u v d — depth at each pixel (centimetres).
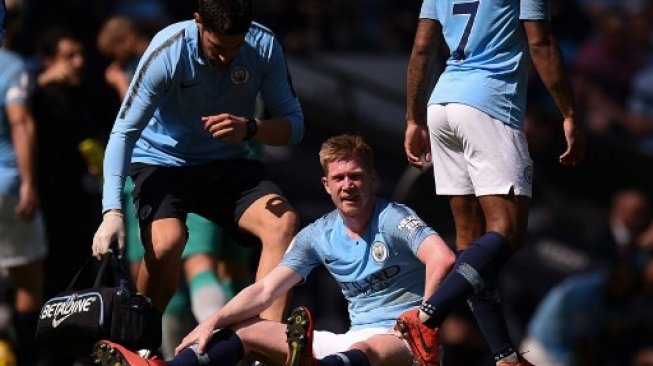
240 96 2781
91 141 3822
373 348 2600
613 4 5603
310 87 5031
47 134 3744
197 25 2731
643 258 4031
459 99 2542
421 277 2680
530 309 4666
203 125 2798
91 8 4606
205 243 3397
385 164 4969
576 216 4722
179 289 3575
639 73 5369
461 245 2642
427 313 2500
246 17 2653
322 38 5331
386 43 5394
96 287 2608
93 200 4053
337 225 2698
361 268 2675
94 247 2658
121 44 3797
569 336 4025
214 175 2827
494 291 2541
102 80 4100
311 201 4691
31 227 3684
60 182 3762
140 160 2838
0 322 3928
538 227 4544
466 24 2566
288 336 2520
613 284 3978
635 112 5312
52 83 3781
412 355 2625
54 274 3784
